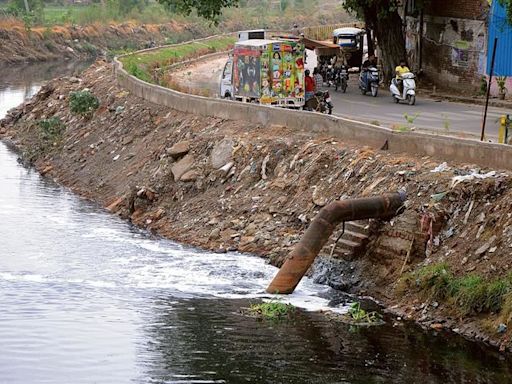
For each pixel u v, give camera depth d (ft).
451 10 174.50
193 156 121.80
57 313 84.33
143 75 171.94
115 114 154.30
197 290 90.84
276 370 72.02
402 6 192.03
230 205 110.01
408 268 86.69
